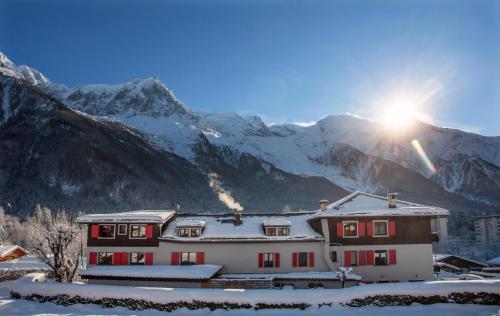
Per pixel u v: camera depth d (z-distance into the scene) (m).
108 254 51.59
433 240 50.72
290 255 50.91
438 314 33.84
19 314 36.56
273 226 51.41
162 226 53.12
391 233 50.50
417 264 50.00
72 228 51.22
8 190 182.88
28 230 92.69
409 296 36.31
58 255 48.25
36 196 180.62
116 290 39.47
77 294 39.78
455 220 167.62
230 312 36.62
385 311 35.25
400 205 53.97
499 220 124.81
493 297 35.00
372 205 53.09
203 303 37.44
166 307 37.75
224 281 46.16
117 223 51.94
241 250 51.12
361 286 38.16
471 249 118.38
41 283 41.91
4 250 69.06
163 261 51.03
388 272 49.84
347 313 35.16
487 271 73.06
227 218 56.41
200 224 51.84
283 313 36.00
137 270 47.56
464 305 35.28
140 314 37.00
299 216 56.25
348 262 50.09
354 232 50.69
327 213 50.84
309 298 36.97
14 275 58.38
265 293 37.66
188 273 46.12
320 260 50.75
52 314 36.50
